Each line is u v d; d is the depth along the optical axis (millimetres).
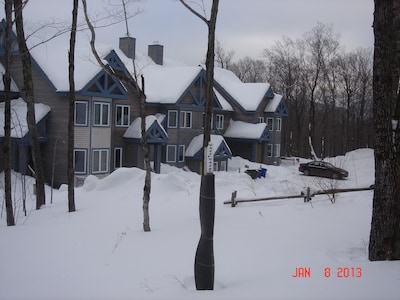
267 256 7641
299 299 5375
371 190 14961
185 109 32219
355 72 60812
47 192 21000
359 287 5816
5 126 12242
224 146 33469
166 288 6086
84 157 24656
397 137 7281
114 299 5680
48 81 24203
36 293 6113
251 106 39156
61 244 9109
